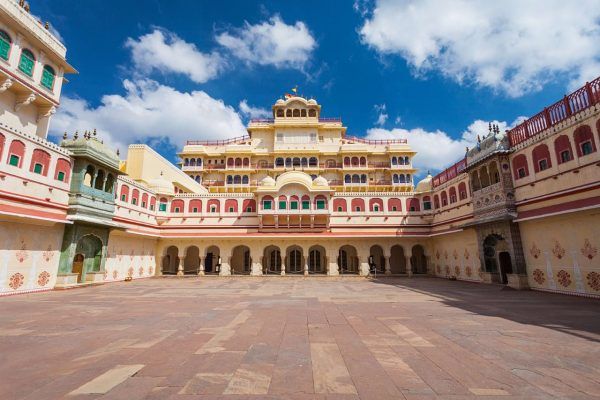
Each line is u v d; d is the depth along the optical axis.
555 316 10.45
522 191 18.70
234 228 31.56
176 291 18.14
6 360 6.08
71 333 8.19
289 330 8.45
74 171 19.62
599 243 14.27
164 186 32.00
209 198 32.53
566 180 15.76
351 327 8.82
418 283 23.44
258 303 13.38
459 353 6.49
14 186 15.64
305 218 31.56
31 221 16.84
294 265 33.88
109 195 22.12
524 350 6.69
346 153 43.06
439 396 4.50
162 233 30.98
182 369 5.55
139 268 28.38
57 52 19.75
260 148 45.06
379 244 31.14
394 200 32.19
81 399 4.38
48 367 5.68
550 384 4.93
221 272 30.73
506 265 21.16
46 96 19.17
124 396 4.46
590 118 14.61
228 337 7.73
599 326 8.91
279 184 31.28
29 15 17.69
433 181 31.19
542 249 17.47
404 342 7.30
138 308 12.15
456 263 26.70
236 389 4.72
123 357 6.22
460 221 25.45
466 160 24.06
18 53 17.22
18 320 9.90
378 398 4.43
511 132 19.86
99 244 22.12
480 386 4.85
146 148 32.28
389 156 43.72
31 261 17.03
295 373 5.37
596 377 5.22
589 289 14.66
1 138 15.16
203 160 44.00
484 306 12.54
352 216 31.73
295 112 46.06
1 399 4.36
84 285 19.98
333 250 31.11
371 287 20.44
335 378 5.16
